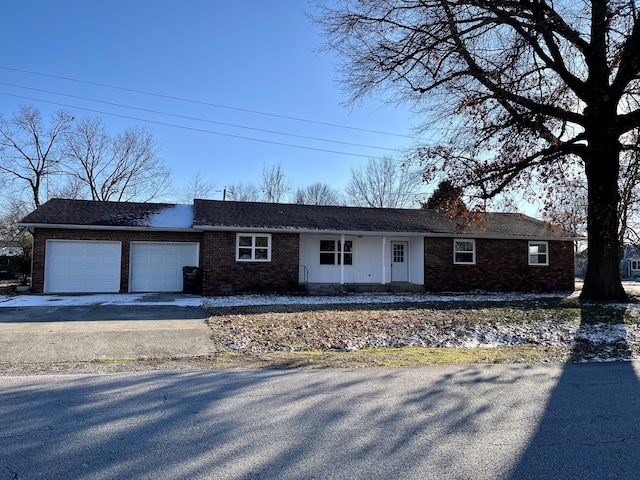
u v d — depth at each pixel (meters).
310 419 4.47
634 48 12.75
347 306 14.56
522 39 13.15
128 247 18.28
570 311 13.35
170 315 12.14
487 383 5.99
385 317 12.20
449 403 5.05
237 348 8.42
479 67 13.91
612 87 13.98
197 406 4.86
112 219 18.59
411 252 21.52
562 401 5.18
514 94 13.73
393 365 7.12
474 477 3.26
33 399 5.07
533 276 21.41
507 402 5.11
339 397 5.25
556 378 6.32
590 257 15.98
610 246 15.58
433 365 7.16
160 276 18.73
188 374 6.38
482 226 18.17
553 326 11.09
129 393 5.35
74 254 17.88
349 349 8.59
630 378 6.37
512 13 13.38
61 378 6.08
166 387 5.63
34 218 17.53
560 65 14.34
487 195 15.70
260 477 3.24
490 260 21.00
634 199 16.31
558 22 12.53
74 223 17.55
